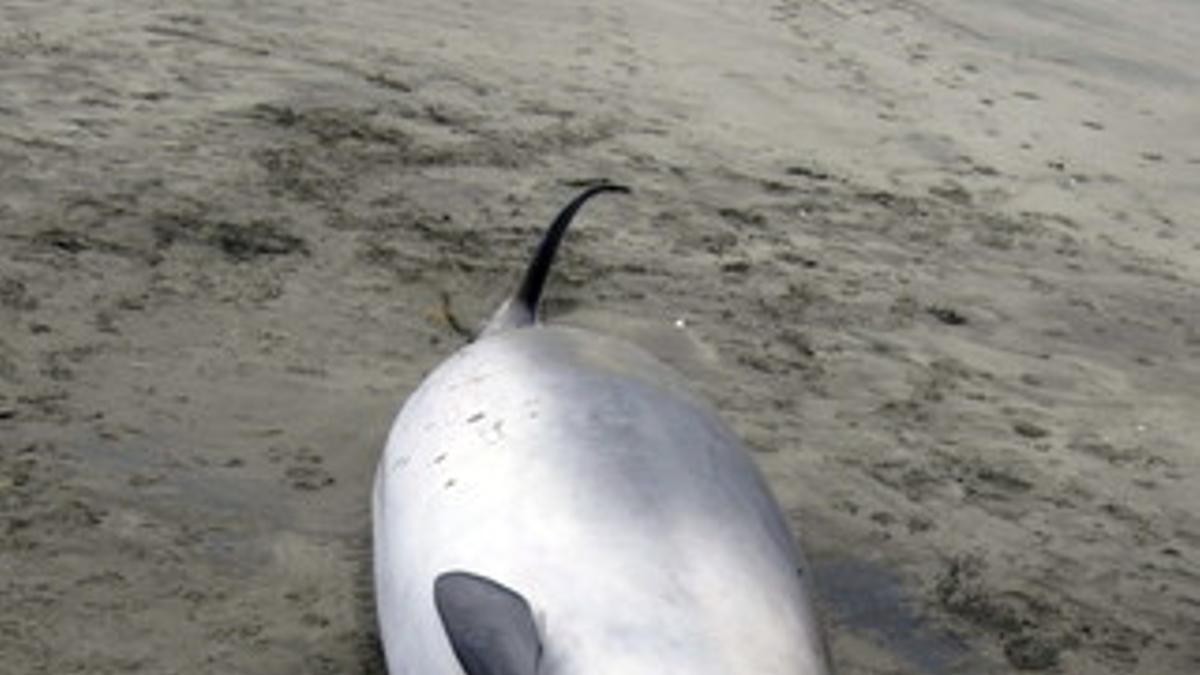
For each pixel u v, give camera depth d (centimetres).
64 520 517
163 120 911
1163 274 1059
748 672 370
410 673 405
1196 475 736
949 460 694
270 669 464
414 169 922
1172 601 606
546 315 761
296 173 873
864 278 914
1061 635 564
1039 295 958
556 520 411
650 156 1053
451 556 414
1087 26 1778
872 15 1634
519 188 930
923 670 529
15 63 953
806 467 654
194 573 504
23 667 447
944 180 1169
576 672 368
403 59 1137
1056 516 662
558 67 1215
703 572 399
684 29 1412
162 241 750
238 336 673
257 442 590
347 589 507
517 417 459
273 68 1048
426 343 702
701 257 888
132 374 623
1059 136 1361
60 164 815
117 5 1120
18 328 641
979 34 1653
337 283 746
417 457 468
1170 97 1566
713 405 696
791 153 1143
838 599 562
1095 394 818
